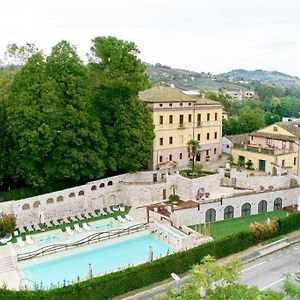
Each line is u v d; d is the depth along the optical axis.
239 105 178.50
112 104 59.72
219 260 43.12
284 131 73.56
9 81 59.69
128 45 61.59
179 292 20.95
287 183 64.06
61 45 57.59
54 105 54.69
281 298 21.27
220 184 63.69
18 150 54.66
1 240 46.19
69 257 43.47
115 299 36.06
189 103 73.88
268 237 48.59
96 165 56.38
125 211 56.84
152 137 62.91
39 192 56.69
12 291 33.28
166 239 47.47
